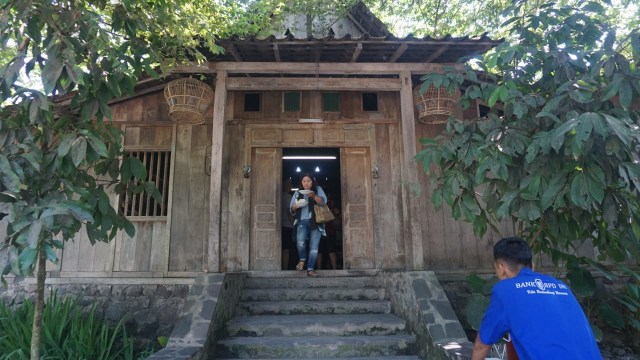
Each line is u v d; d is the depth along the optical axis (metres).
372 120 6.60
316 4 8.02
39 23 3.10
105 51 3.27
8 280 6.01
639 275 4.54
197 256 6.10
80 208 2.71
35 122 3.05
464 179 3.95
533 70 3.95
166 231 6.14
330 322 4.70
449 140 4.01
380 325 4.71
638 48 3.35
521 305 2.05
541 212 3.58
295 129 6.54
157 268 6.05
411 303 4.62
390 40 5.00
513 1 4.12
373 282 5.85
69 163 3.16
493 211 4.16
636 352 5.41
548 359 1.90
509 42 3.84
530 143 3.55
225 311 4.72
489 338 2.13
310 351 4.31
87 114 3.26
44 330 4.69
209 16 6.20
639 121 3.48
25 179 3.00
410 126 5.46
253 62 5.44
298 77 5.86
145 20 3.82
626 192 3.55
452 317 4.21
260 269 6.16
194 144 6.42
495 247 2.39
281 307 5.23
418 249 5.16
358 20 8.74
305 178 6.07
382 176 6.47
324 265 7.62
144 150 6.38
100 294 5.95
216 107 5.37
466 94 3.98
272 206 6.35
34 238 2.45
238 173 6.39
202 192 6.30
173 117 5.67
